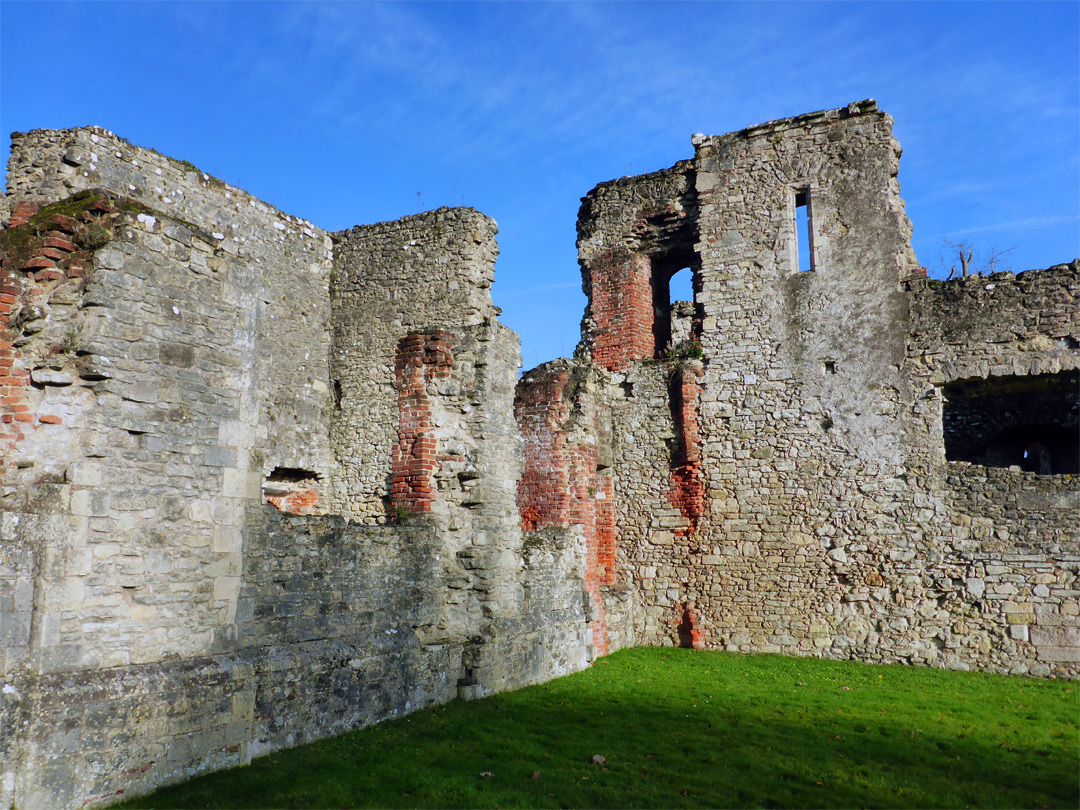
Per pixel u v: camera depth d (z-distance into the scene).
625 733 7.76
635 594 14.25
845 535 13.01
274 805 5.60
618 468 14.76
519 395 13.56
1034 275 12.44
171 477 6.23
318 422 14.64
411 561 8.76
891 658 12.39
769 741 7.55
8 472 5.61
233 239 13.38
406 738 7.34
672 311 15.34
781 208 14.24
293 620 7.20
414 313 14.52
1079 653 11.43
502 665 9.55
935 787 6.32
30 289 5.93
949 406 15.45
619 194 15.90
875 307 13.32
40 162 11.19
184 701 5.98
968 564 12.25
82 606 5.54
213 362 6.69
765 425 13.77
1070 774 6.67
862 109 13.94
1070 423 14.48
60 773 5.18
